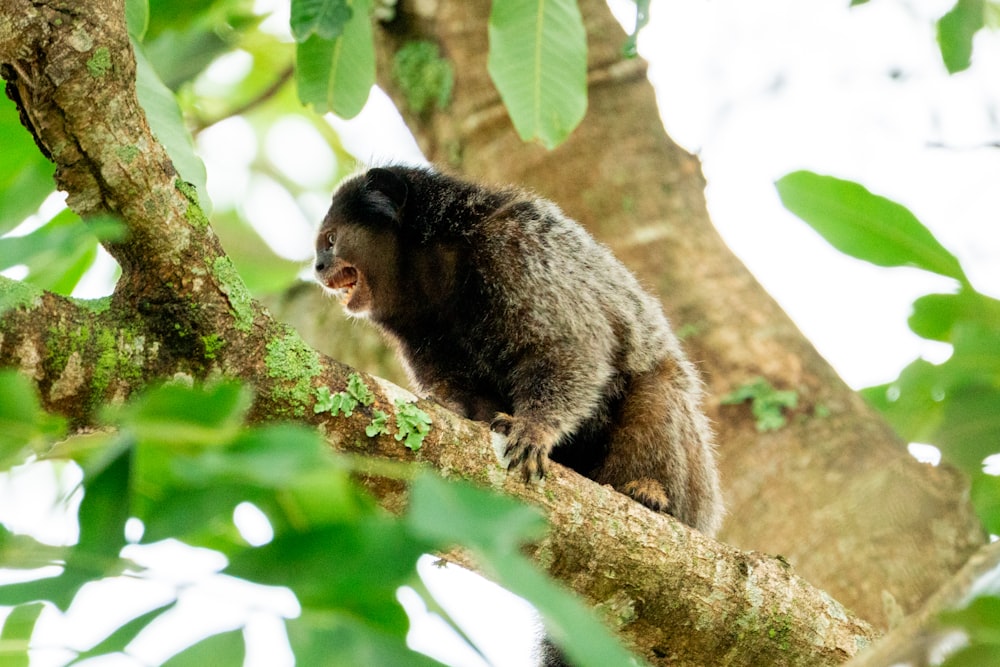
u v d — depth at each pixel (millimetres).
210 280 7949
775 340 14086
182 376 7863
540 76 11219
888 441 13117
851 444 13094
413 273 13484
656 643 9766
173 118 9930
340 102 11547
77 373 7453
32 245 4875
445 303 13375
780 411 13523
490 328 12898
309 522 4941
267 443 4613
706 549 9836
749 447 13422
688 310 14320
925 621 5898
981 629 5340
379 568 4320
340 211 14242
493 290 12812
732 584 9789
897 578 11977
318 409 8273
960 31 14625
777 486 13031
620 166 14992
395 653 4230
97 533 4691
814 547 12445
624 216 14797
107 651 4199
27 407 4863
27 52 7473
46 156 8125
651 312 13516
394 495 8609
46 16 7480
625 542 9422
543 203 13305
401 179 13672
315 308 17469
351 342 17000
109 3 7719
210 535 5578
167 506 4645
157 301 7836
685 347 14117
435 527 4164
